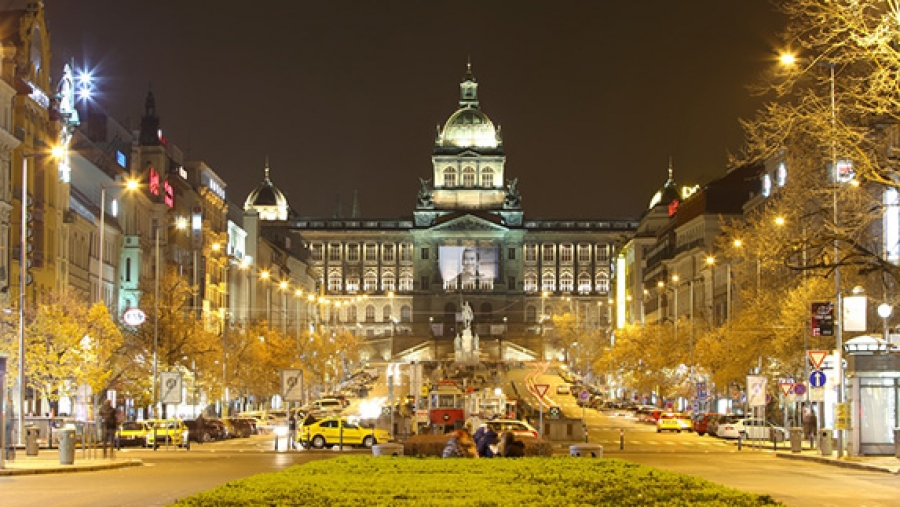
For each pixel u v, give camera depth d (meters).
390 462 38.12
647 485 30.45
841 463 64.88
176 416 113.06
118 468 60.31
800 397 84.00
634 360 190.38
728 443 100.62
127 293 145.38
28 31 110.88
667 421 123.50
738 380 116.81
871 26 44.62
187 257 176.38
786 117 49.94
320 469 35.16
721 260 170.12
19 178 102.44
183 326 121.44
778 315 102.25
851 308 70.62
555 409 109.31
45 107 111.88
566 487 30.16
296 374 78.75
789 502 41.78
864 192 64.75
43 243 109.19
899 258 74.12
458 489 29.23
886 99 45.56
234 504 25.27
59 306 91.38
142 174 160.00
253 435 121.31
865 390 69.56
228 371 148.12
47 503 40.44
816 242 56.06
